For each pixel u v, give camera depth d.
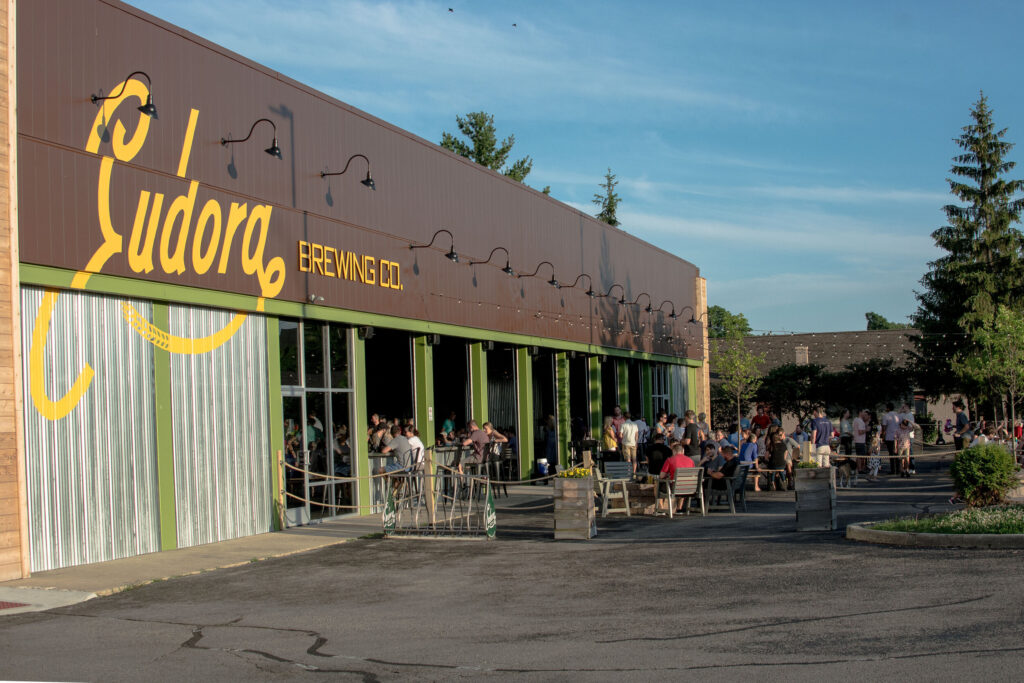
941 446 48.84
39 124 12.65
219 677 7.07
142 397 14.15
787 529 14.72
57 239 12.76
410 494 16.69
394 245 20.36
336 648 7.99
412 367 21.50
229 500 15.63
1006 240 47.19
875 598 8.98
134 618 9.57
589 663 7.12
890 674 6.44
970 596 8.79
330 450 18.38
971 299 45.78
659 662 7.06
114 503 13.55
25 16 12.58
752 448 23.17
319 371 18.20
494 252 24.52
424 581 11.44
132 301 14.09
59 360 12.88
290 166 17.39
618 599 9.73
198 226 15.16
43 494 12.54
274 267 16.80
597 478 18.05
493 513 15.45
